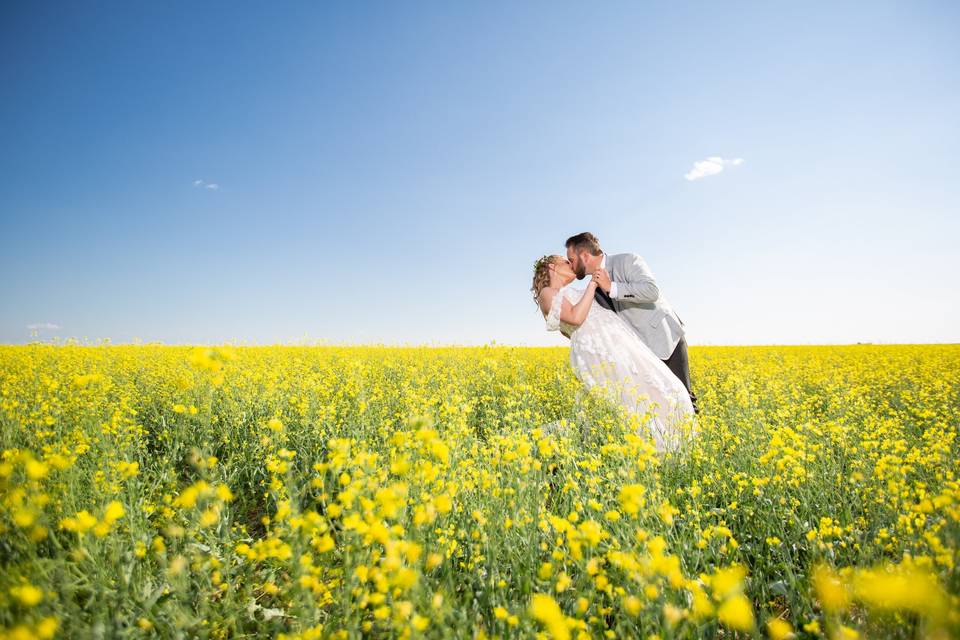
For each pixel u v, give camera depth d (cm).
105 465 266
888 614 156
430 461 229
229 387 507
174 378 646
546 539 220
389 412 476
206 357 186
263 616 197
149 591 189
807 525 244
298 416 462
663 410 401
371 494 203
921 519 200
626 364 411
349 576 160
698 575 198
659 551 138
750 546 243
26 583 152
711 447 341
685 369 451
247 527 307
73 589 162
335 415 430
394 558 141
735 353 1678
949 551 162
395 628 152
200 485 175
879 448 326
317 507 285
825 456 305
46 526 180
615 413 368
